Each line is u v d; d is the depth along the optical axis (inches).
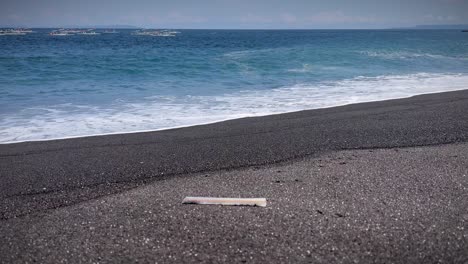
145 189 166.4
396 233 123.1
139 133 266.8
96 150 227.1
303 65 724.0
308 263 108.1
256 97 413.7
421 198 150.3
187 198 148.6
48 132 267.0
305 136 257.1
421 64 791.7
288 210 139.6
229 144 239.9
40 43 1865.2
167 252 114.2
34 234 126.5
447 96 414.6
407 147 229.0
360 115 319.9
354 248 115.2
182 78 565.6
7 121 294.8
